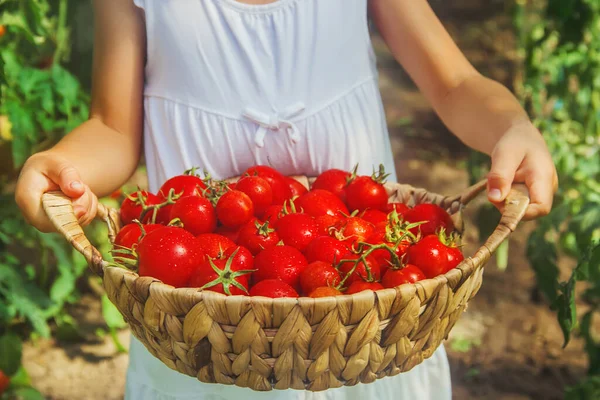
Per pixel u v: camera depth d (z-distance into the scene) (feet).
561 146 9.56
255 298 3.46
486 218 10.00
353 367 3.67
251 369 3.65
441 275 3.70
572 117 10.18
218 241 4.23
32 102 8.40
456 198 4.85
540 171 4.33
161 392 4.97
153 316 3.63
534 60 10.53
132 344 5.16
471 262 3.79
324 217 4.50
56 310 9.30
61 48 8.72
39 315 8.48
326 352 3.60
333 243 4.15
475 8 18.58
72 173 4.24
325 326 3.51
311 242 4.24
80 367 9.55
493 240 3.97
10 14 7.63
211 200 4.66
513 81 15.87
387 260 4.17
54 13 9.00
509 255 11.85
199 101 5.05
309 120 5.14
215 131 5.09
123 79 5.08
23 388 8.03
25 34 7.68
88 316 10.42
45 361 9.60
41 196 4.24
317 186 5.07
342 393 4.80
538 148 4.44
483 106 4.99
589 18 9.37
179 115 5.10
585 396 7.23
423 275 3.95
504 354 9.79
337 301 3.46
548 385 9.23
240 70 5.01
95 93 5.19
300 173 5.40
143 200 4.58
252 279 4.14
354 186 4.84
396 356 3.77
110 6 5.08
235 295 3.65
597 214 7.72
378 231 4.35
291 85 5.06
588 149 9.68
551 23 10.09
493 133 4.85
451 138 16.06
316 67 5.06
